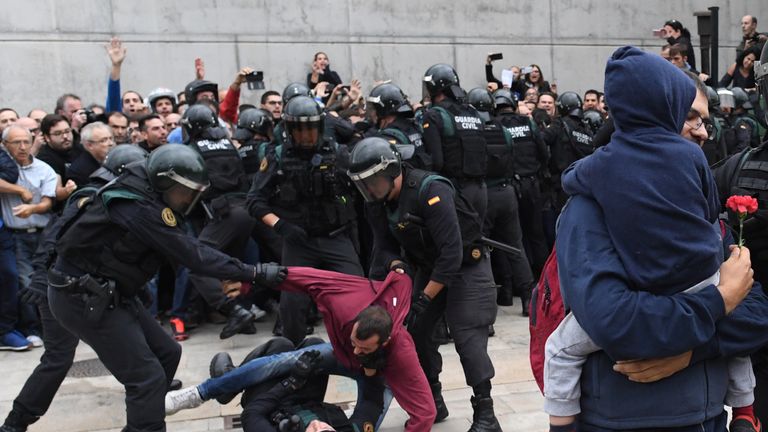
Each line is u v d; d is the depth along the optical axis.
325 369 3.20
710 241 1.43
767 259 2.03
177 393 3.24
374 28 10.10
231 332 5.33
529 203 6.54
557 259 1.58
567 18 10.91
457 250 3.23
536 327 1.78
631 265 1.43
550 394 1.61
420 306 3.27
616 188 1.44
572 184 1.55
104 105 9.21
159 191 2.85
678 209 1.40
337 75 9.41
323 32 9.94
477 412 3.47
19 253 5.46
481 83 10.58
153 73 9.40
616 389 1.53
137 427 3.06
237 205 5.38
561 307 1.69
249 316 5.32
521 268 5.96
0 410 4.14
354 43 10.05
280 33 9.79
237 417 3.90
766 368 2.08
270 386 3.20
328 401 4.07
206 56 9.56
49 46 9.00
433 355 3.68
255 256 6.17
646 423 1.51
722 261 1.54
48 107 9.02
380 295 3.05
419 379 2.96
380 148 3.15
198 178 2.85
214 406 4.06
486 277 3.54
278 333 5.61
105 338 2.98
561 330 1.61
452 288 3.50
